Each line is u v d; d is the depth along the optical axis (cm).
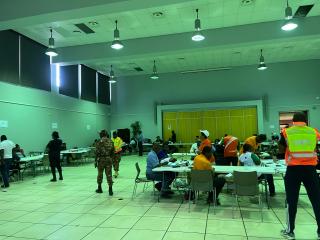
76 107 1335
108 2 593
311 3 752
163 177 550
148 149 1627
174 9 756
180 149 1590
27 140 1002
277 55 1311
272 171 462
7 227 414
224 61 1382
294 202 342
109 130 1692
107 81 1695
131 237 364
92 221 433
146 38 974
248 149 575
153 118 1658
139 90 1686
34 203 551
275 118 1489
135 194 611
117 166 835
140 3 592
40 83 1078
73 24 854
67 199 578
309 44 1150
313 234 359
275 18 839
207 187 461
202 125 1580
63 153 1067
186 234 369
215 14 796
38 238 369
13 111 939
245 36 879
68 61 1073
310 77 1448
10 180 819
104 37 973
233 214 452
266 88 1503
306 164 336
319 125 1432
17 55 956
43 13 631
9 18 654
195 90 1598
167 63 1394
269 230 377
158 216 450
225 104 1523
